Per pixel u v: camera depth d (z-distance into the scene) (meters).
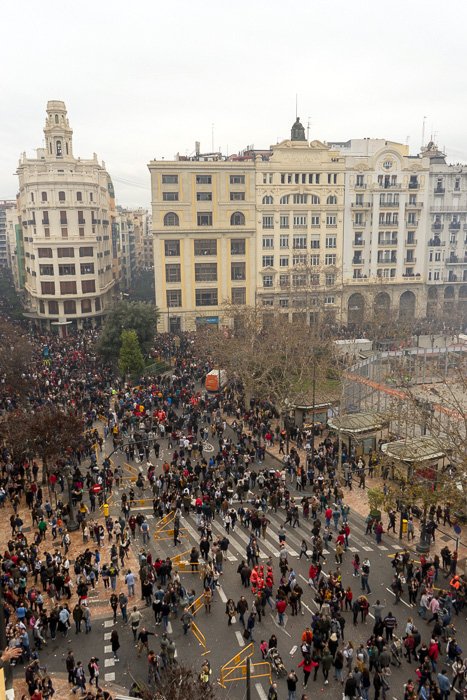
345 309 97.12
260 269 95.69
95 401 55.31
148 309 76.38
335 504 35.94
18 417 42.16
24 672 23.53
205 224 93.00
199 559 31.48
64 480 40.38
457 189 100.38
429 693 20.98
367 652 22.44
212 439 49.09
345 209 96.75
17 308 110.44
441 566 31.06
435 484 34.06
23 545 30.83
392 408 43.97
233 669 23.28
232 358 57.34
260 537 33.84
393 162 97.06
